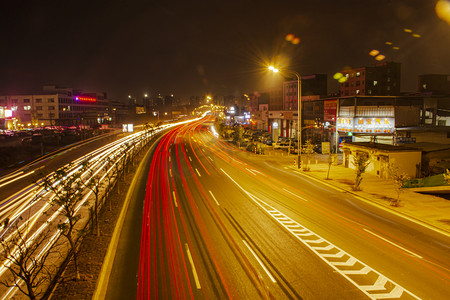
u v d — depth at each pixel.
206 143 67.81
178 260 13.70
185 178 31.62
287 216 19.75
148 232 16.98
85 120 127.44
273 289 11.36
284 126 74.50
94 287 11.35
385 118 43.19
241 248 14.95
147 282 11.88
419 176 30.45
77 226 17.86
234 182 29.81
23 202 24.06
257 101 126.31
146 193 25.44
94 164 40.34
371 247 15.12
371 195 24.52
